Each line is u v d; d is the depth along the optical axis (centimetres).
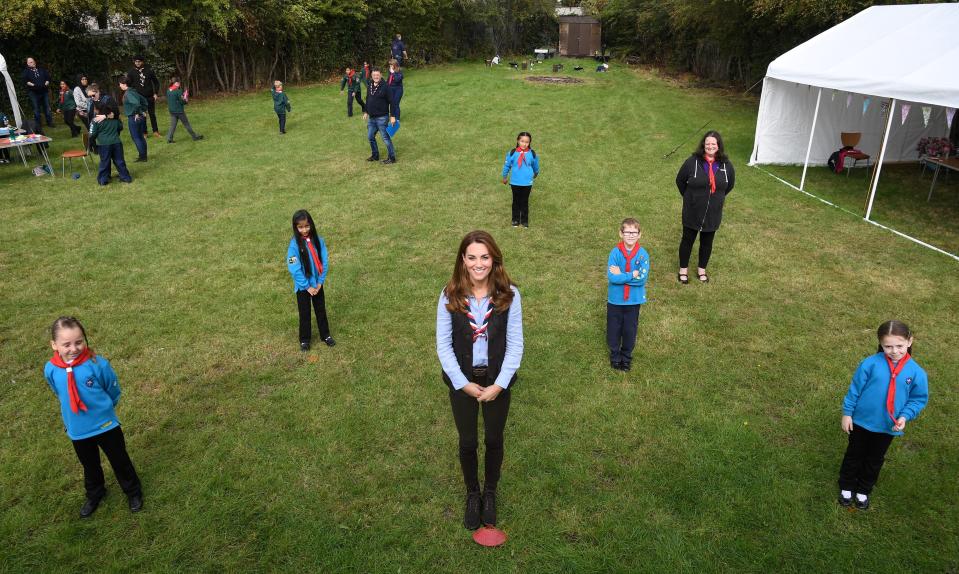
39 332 616
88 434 368
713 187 679
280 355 580
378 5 2664
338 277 750
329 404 504
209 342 602
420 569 352
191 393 520
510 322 343
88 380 362
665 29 3006
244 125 1648
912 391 362
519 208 916
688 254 722
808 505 399
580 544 369
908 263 791
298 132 1566
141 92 1485
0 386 527
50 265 777
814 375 547
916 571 351
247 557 362
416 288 721
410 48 2920
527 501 401
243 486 413
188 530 378
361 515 390
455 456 443
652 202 1041
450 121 1692
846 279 746
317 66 2492
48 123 1630
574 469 429
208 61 2159
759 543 369
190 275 754
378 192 1092
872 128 1318
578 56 3650
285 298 695
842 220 958
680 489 409
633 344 550
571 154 1371
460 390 347
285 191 1095
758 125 1284
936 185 1154
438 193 1088
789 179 1204
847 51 1069
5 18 1506
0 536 374
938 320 642
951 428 471
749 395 518
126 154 1344
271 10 2173
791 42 1973
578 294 710
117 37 1892
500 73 2775
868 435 376
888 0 1438
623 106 1964
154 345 596
